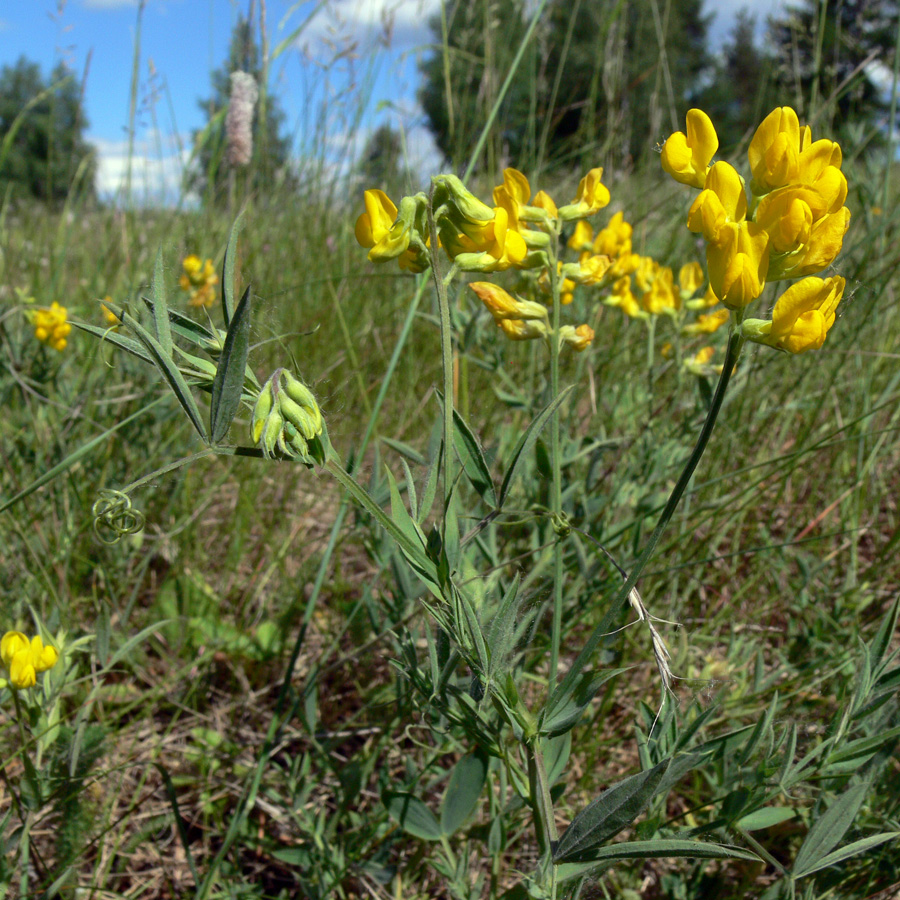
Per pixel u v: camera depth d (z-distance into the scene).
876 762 0.21
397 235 0.17
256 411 0.15
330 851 0.23
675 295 0.33
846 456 0.38
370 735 0.29
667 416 0.33
